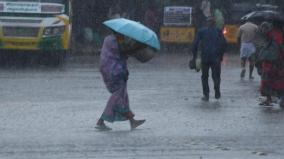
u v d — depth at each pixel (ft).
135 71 133.18
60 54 142.92
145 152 59.16
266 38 88.48
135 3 187.11
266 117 79.61
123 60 70.95
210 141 64.44
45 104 88.28
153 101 92.53
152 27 185.37
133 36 70.18
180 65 147.95
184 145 62.39
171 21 187.11
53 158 56.65
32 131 69.36
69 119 76.95
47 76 120.98
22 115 79.46
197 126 72.90
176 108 86.33
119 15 181.37
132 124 71.00
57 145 62.13
